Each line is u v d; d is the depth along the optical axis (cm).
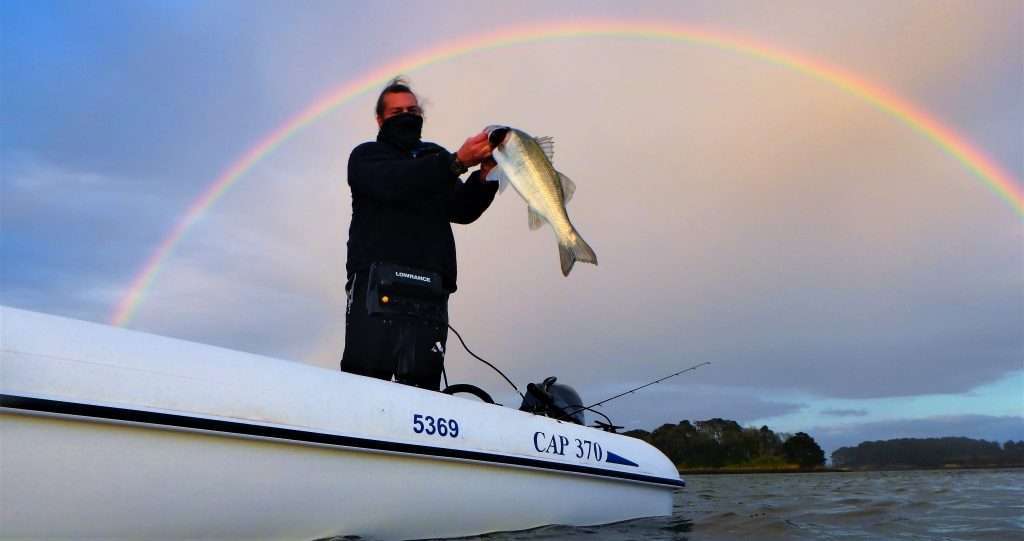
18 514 220
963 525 497
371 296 362
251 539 275
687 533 430
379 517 312
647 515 482
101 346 240
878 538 429
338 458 296
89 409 228
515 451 372
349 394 307
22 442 218
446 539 347
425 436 328
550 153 310
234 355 281
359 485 303
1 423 215
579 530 409
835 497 771
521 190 306
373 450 305
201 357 267
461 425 350
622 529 431
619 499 452
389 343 360
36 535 224
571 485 411
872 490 923
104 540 238
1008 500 710
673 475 503
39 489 222
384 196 359
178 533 254
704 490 949
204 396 257
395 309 361
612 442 458
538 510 390
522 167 305
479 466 354
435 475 333
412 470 324
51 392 222
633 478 457
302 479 283
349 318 371
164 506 247
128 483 238
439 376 384
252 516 271
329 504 293
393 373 365
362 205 380
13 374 217
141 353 249
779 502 700
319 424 288
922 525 496
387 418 315
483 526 363
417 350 366
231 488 263
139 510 242
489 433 363
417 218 377
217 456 259
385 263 365
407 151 394
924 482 1167
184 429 248
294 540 288
